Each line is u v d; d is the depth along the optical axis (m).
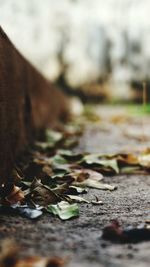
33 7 6.74
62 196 1.09
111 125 3.36
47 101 2.55
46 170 1.32
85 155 1.55
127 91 7.33
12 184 1.05
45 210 1.00
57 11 7.07
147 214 1.00
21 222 0.94
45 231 0.89
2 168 1.14
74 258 0.78
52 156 1.56
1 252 0.79
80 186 1.21
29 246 0.82
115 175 1.38
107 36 7.31
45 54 7.17
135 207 1.05
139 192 1.17
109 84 7.35
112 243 0.84
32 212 0.97
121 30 7.29
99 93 7.32
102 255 0.80
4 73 1.22
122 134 2.57
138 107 6.15
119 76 7.35
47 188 1.07
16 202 1.02
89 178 1.30
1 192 1.04
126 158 1.47
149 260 0.78
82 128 2.97
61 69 7.26
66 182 1.23
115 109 5.98
